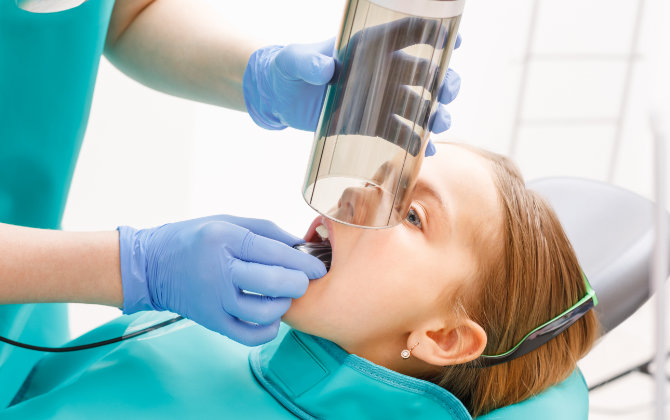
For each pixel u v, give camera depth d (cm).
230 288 95
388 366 111
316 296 103
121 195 285
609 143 340
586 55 338
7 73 109
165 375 113
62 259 95
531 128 345
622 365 227
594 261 133
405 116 83
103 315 239
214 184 296
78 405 106
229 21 133
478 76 334
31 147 117
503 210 106
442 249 104
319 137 89
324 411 108
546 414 111
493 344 107
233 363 120
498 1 326
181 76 132
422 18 78
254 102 119
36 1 93
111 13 130
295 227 283
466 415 102
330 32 321
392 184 86
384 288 102
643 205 140
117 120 287
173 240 99
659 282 55
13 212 119
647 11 319
